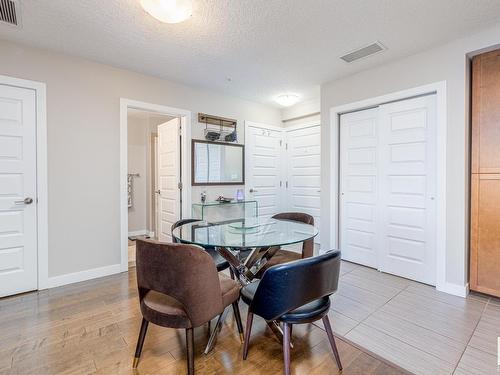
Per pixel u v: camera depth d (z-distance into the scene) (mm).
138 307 2299
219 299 1533
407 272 2945
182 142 3787
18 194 2547
